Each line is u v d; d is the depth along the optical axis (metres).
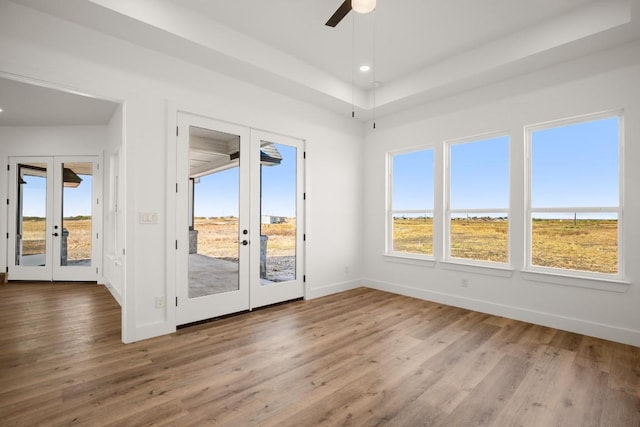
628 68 2.81
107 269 4.92
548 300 3.25
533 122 3.35
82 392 2.02
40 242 5.31
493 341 2.87
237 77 3.51
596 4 2.65
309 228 4.34
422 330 3.14
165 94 3.03
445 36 3.20
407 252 4.62
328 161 4.58
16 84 3.53
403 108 4.47
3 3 2.26
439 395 2.01
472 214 3.95
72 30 2.52
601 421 1.77
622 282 2.81
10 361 2.44
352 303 4.11
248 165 3.71
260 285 3.85
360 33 3.15
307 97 4.07
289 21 2.96
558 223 3.30
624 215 2.85
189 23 2.78
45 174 5.30
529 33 3.02
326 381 2.18
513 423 1.75
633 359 2.50
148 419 1.76
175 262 3.11
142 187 2.90
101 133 5.21
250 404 1.91
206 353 2.61
